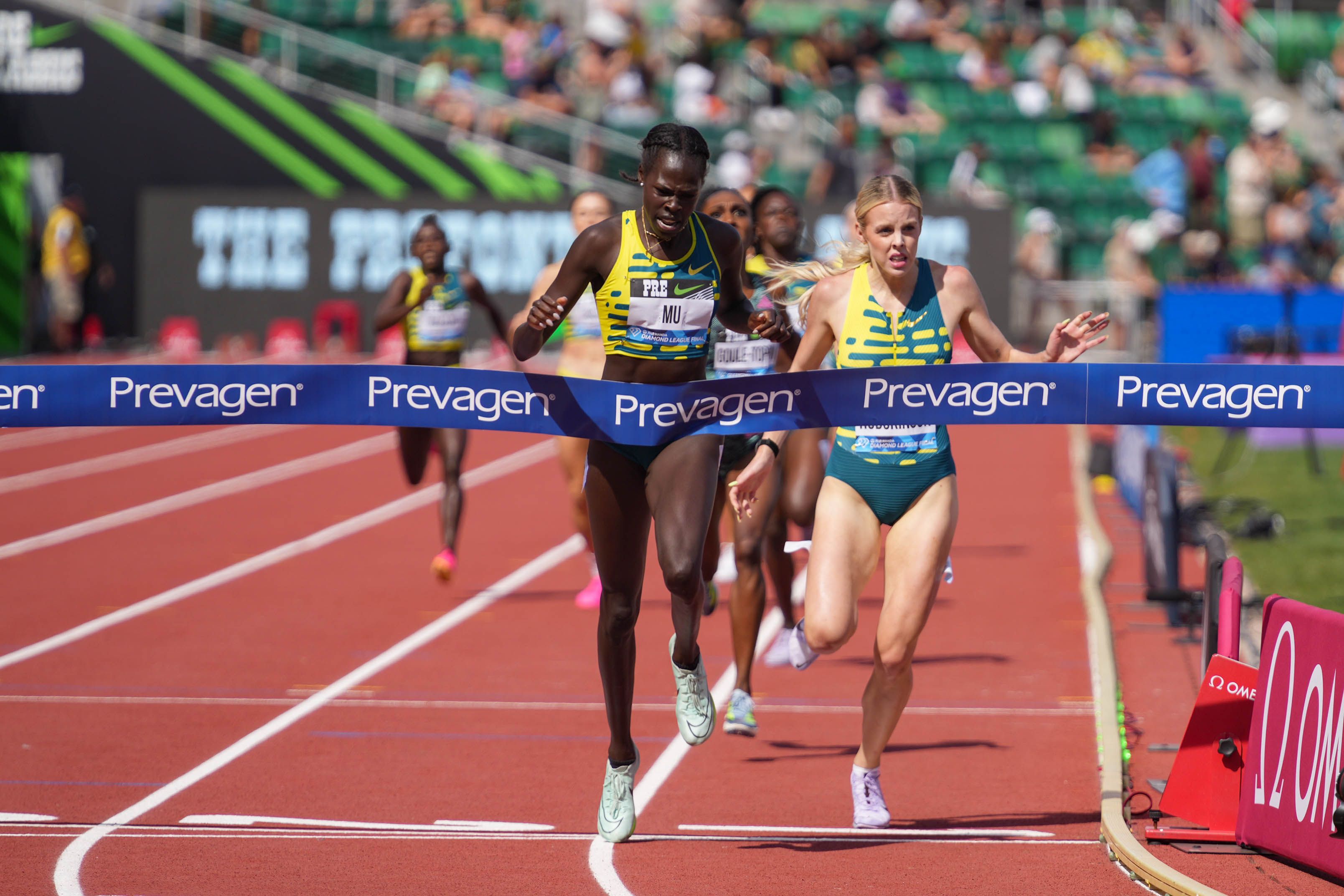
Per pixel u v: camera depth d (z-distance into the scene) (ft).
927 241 245.04
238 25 265.95
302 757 65.41
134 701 74.90
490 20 292.61
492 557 118.21
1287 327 165.37
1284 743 50.83
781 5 321.93
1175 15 336.08
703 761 65.51
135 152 259.19
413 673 81.15
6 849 52.70
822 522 54.54
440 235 101.30
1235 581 57.06
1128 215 269.23
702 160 49.11
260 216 255.50
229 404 54.65
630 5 296.71
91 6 269.44
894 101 277.44
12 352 250.37
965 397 53.72
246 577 109.09
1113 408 54.08
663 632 91.81
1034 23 321.93
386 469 171.01
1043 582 107.34
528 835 54.85
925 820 56.90
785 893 48.55
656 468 51.72
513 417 53.31
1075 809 58.44
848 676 81.41
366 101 264.31
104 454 182.50
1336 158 308.19
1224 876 49.62
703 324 51.88
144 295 257.14
